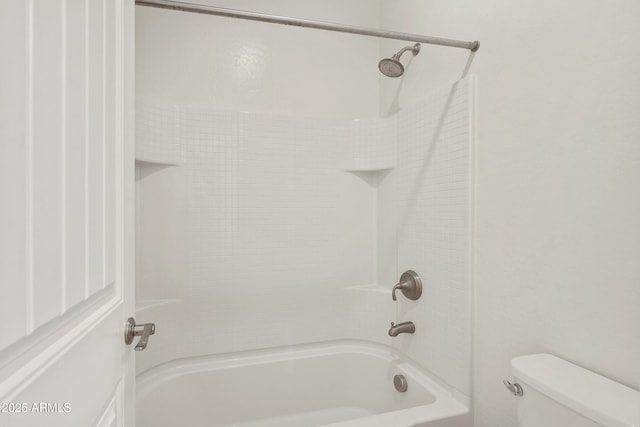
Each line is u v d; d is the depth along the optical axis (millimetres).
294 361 1704
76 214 496
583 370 790
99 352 572
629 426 581
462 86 1227
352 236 1881
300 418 1681
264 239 1709
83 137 522
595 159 781
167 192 1548
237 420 1591
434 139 1396
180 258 1567
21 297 365
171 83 1588
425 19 1499
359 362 1774
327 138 1828
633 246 703
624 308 719
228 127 1648
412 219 1558
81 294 508
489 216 1109
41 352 405
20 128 366
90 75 549
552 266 888
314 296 1796
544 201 912
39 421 390
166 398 1450
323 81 1860
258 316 1694
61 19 454
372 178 1926
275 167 1730
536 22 943
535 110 942
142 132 1424
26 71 377
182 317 1562
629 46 714
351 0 1922
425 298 1447
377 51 1959
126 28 737
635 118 702
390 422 1089
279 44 1781
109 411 635
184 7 992
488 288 1112
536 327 935
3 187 338
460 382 1219
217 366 1602
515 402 1003
